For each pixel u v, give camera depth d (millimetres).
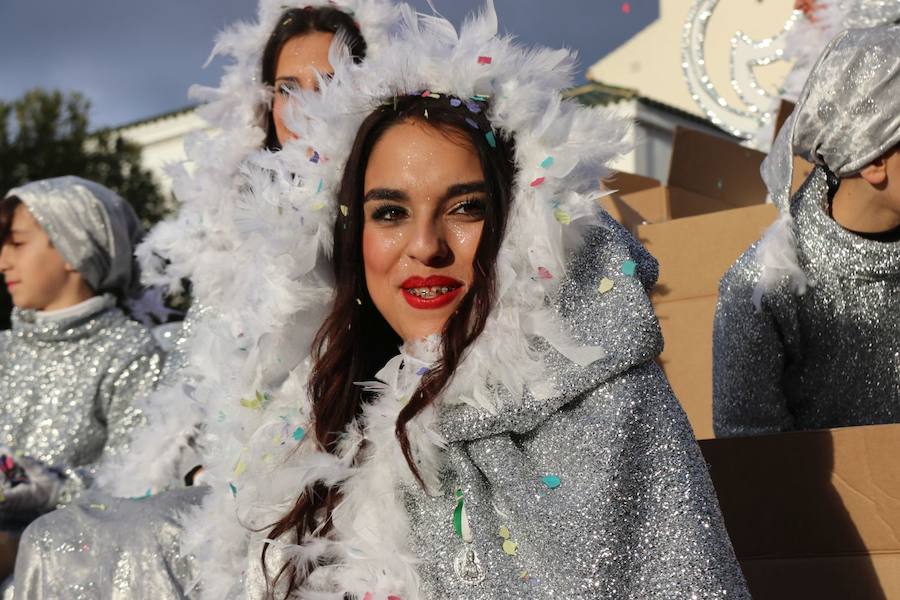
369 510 1615
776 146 2072
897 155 1936
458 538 1573
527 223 1594
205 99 2631
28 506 2721
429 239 1622
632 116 1686
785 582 1788
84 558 2045
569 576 1458
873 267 1975
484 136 1635
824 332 2049
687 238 2326
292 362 1836
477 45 1679
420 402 1583
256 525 1740
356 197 1725
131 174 13234
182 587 1983
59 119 13352
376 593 1553
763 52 3613
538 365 1553
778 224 2045
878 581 1726
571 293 1590
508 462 1555
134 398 2918
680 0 10516
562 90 1708
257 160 1835
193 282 2467
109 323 3021
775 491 1805
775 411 2086
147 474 2369
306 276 1826
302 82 2506
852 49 1962
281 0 2592
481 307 1597
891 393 2020
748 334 2057
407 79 1700
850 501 1749
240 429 1822
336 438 1753
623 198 2689
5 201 3072
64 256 3016
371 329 1813
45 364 2984
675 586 1426
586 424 1521
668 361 2326
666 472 1489
